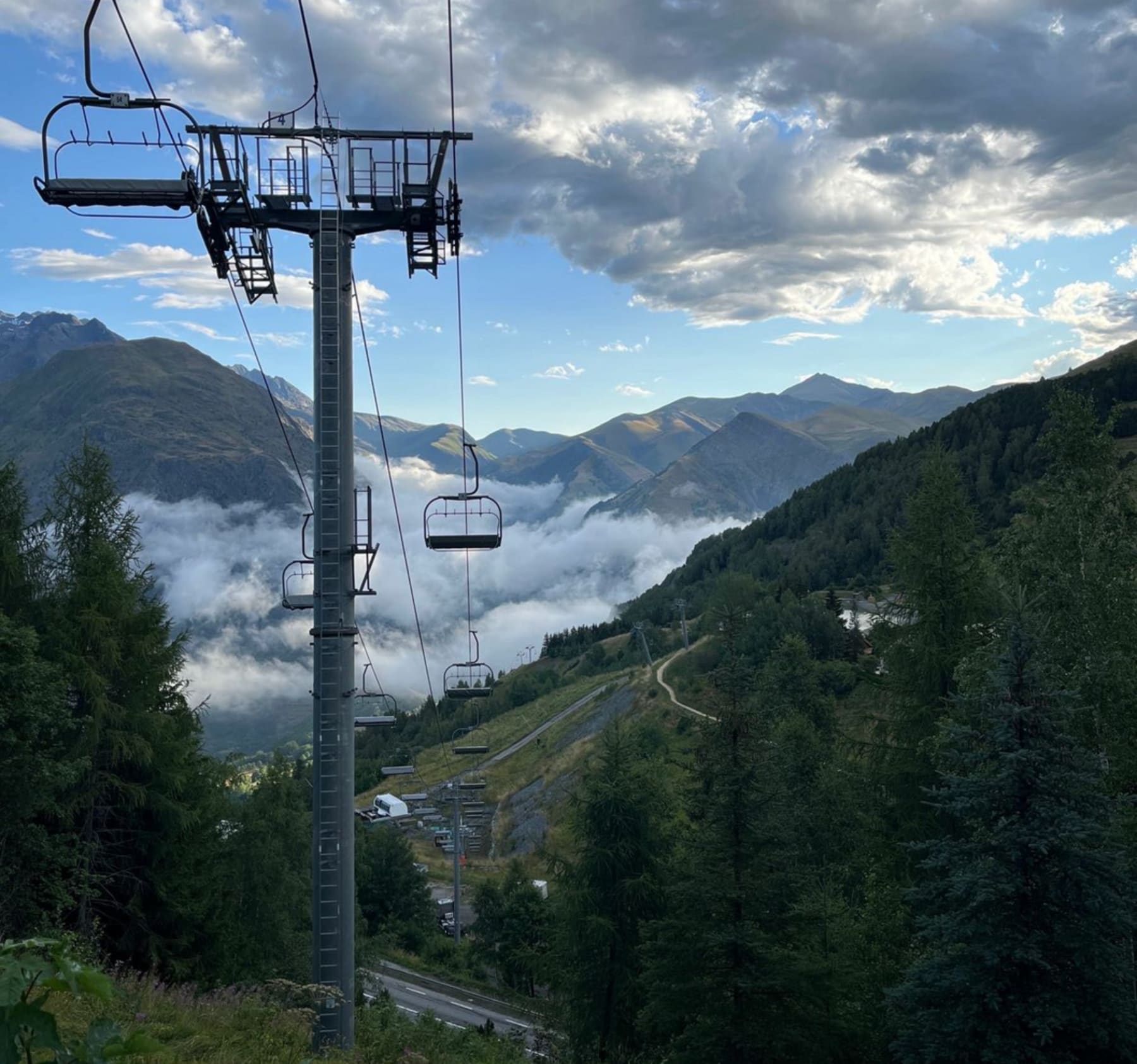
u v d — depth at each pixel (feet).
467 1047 67.62
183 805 88.94
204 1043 39.52
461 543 64.80
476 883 321.32
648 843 97.14
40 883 73.20
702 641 483.92
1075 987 53.36
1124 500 82.99
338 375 55.31
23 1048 9.91
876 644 101.14
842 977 71.72
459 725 617.21
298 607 54.70
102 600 84.43
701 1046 67.21
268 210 54.90
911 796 92.79
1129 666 76.59
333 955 52.44
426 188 55.83
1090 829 53.11
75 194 48.98
